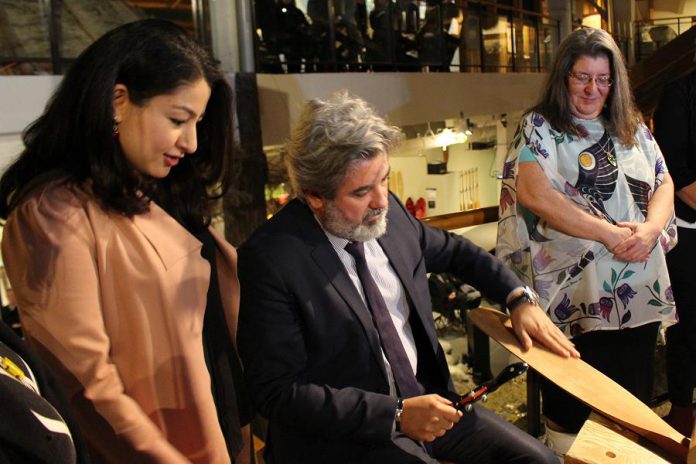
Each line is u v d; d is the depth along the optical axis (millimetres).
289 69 3748
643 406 1330
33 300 1021
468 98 5027
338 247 1375
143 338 1104
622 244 1770
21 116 2146
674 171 2070
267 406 1263
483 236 3207
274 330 1268
